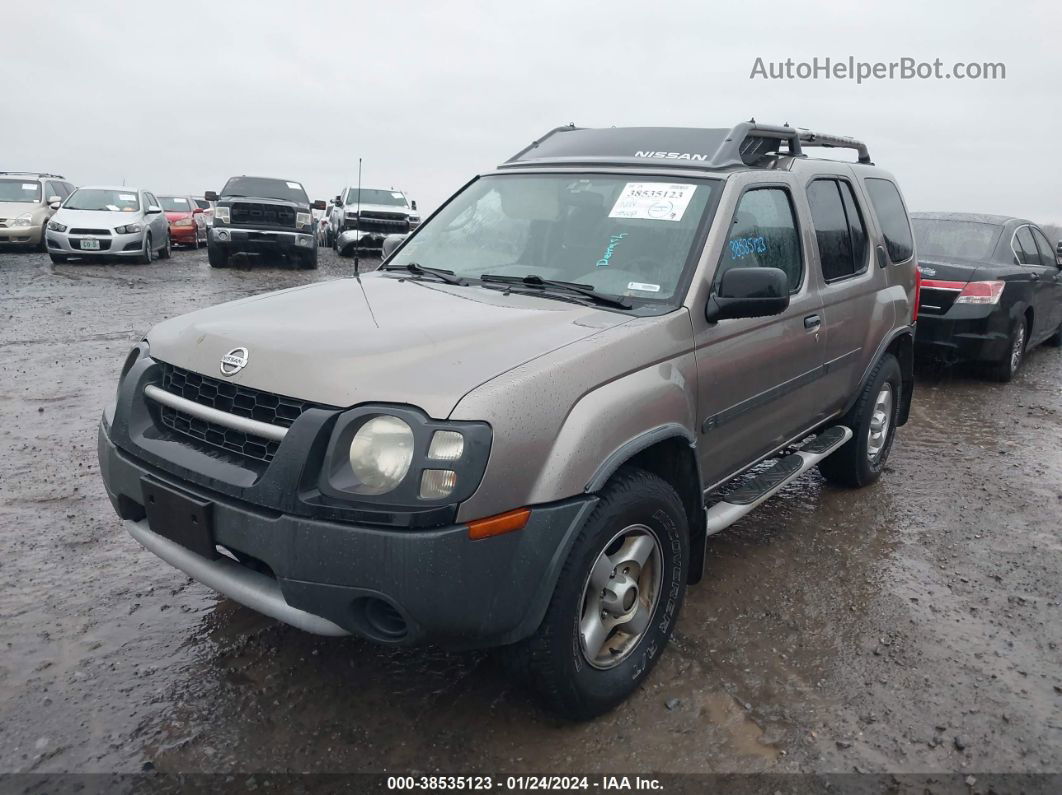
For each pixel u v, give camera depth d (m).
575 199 3.81
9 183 20.36
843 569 4.18
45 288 13.39
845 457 5.11
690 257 3.35
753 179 3.80
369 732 2.82
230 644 3.31
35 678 3.04
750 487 3.87
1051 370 9.65
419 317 3.01
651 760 2.74
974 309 8.20
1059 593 4.02
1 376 7.39
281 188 18.80
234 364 2.72
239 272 17.06
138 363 3.10
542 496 2.54
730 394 3.49
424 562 2.35
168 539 2.86
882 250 5.07
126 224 17.34
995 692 3.18
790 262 4.05
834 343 4.43
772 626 3.60
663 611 3.12
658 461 3.22
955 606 3.85
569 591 2.64
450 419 2.41
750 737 2.87
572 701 2.77
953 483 5.55
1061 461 6.12
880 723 2.97
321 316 3.06
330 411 2.48
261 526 2.50
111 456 3.00
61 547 4.09
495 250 3.81
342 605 2.44
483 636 2.50
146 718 2.85
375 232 21.86
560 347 2.78
